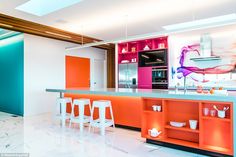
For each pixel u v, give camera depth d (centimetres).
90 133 418
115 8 411
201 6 398
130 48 768
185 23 525
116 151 313
